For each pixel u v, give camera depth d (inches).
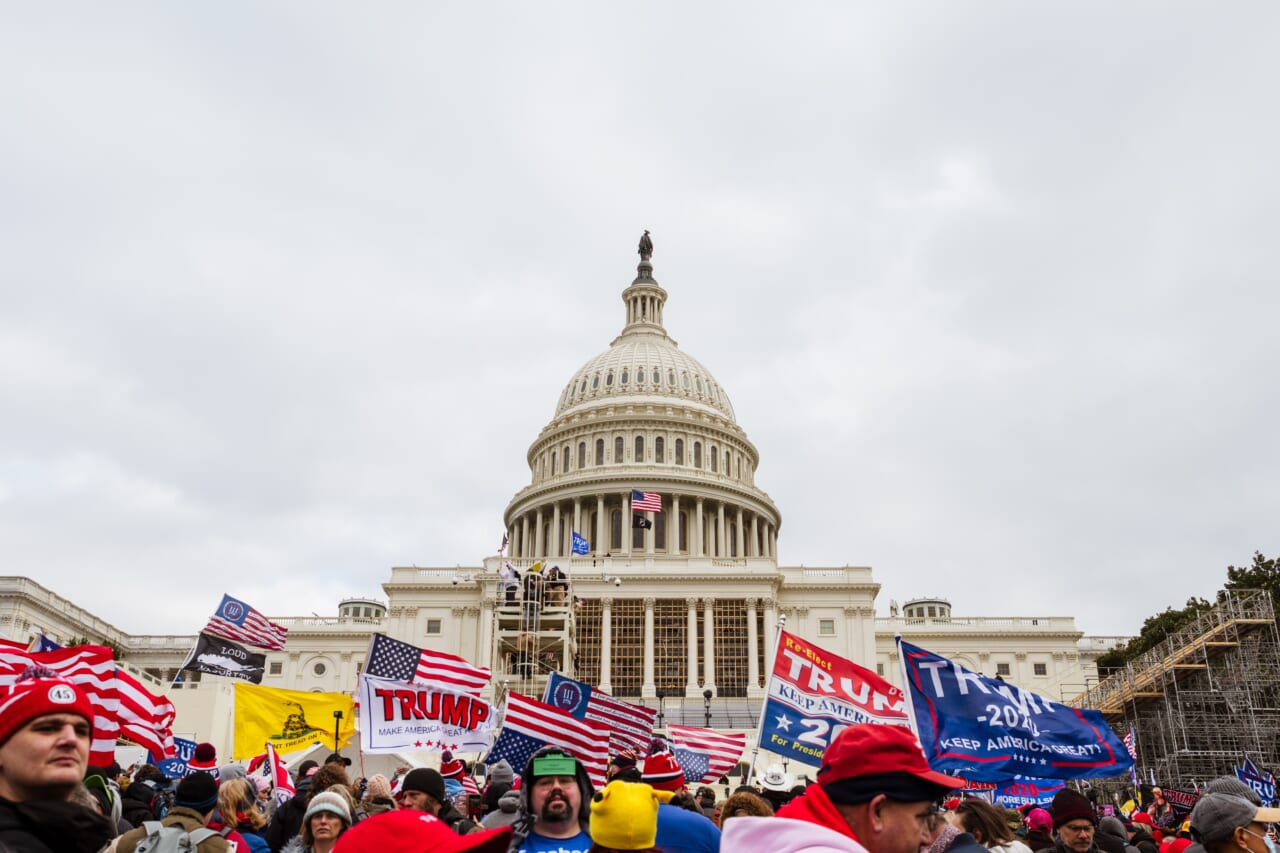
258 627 1444.4
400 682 932.6
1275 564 3449.8
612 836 295.4
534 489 4909.0
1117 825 510.3
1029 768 670.5
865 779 224.4
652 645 3951.8
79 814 230.4
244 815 529.7
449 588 4197.8
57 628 4259.4
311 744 989.8
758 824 216.1
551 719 826.2
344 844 261.9
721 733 1168.2
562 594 3772.1
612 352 5629.9
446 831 259.4
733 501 4896.7
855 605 4126.5
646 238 6323.8
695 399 5369.1
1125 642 5221.5
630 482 4758.9
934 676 681.0
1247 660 2861.7
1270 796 1278.3
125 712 813.9
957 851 266.5
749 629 3976.4
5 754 228.8
